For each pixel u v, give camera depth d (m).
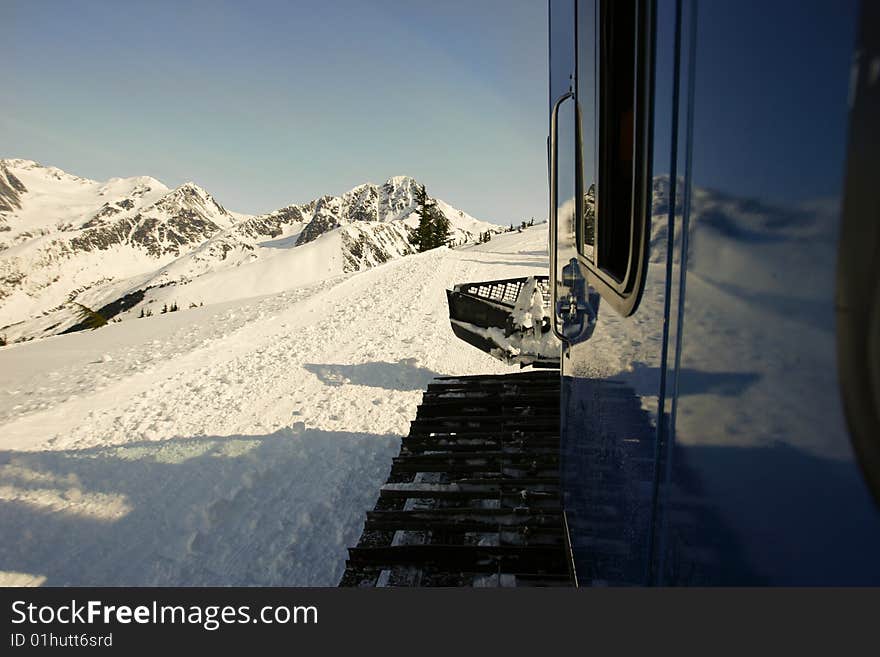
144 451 6.36
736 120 0.67
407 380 8.95
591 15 1.69
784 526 0.55
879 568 0.40
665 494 0.99
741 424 0.66
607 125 1.49
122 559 4.32
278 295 18.97
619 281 1.39
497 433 4.11
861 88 0.38
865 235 0.38
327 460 5.96
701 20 0.80
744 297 0.65
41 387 9.66
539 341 6.31
